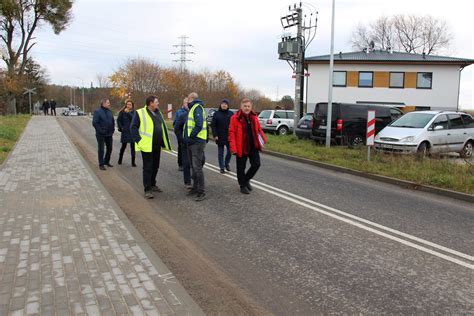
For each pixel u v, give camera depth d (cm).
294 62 2108
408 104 3622
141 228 620
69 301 370
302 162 1392
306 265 491
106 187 891
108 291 391
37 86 7556
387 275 465
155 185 865
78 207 681
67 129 2412
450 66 3572
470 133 1550
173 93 5203
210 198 816
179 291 394
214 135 1090
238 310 385
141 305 366
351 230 625
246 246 552
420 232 625
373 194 900
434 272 475
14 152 1342
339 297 412
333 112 1744
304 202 794
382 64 3616
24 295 380
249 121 840
